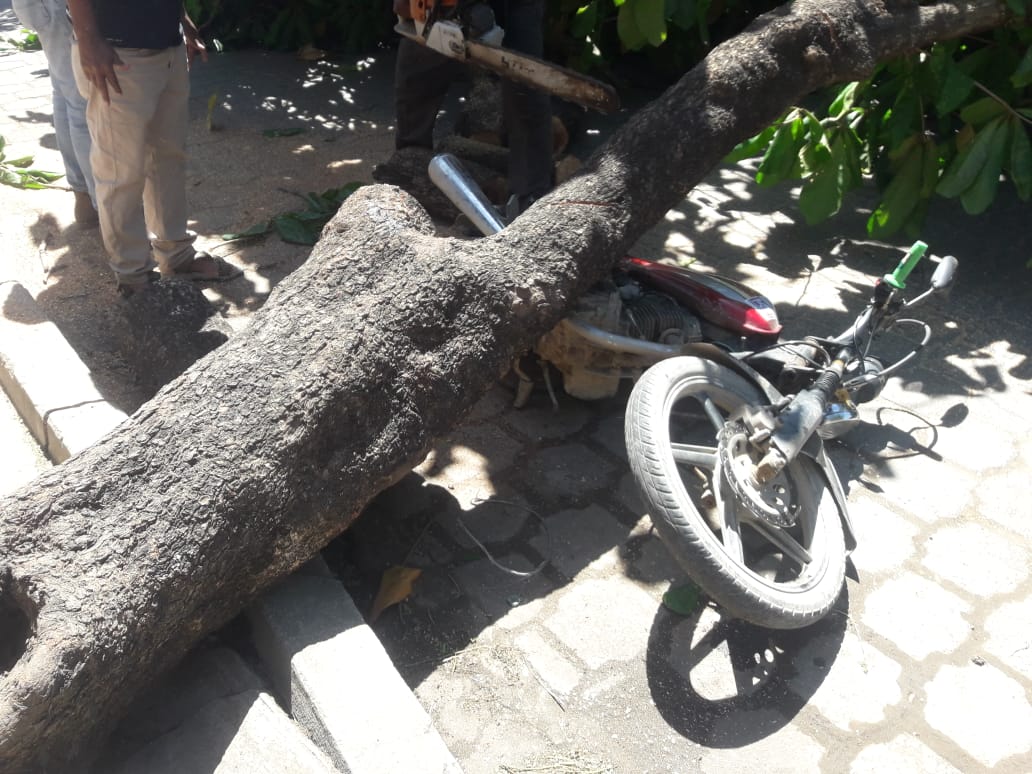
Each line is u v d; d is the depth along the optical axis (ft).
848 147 13.98
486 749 7.43
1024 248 15.29
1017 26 13.29
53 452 9.70
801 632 8.62
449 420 8.55
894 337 12.97
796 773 7.37
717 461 8.72
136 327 10.89
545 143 13.66
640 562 9.27
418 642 8.31
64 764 6.53
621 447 10.78
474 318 8.68
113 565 6.73
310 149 18.06
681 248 15.06
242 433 7.42
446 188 11.20
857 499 10.18
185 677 7.54
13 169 16.07
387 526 9.46
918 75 13.73
